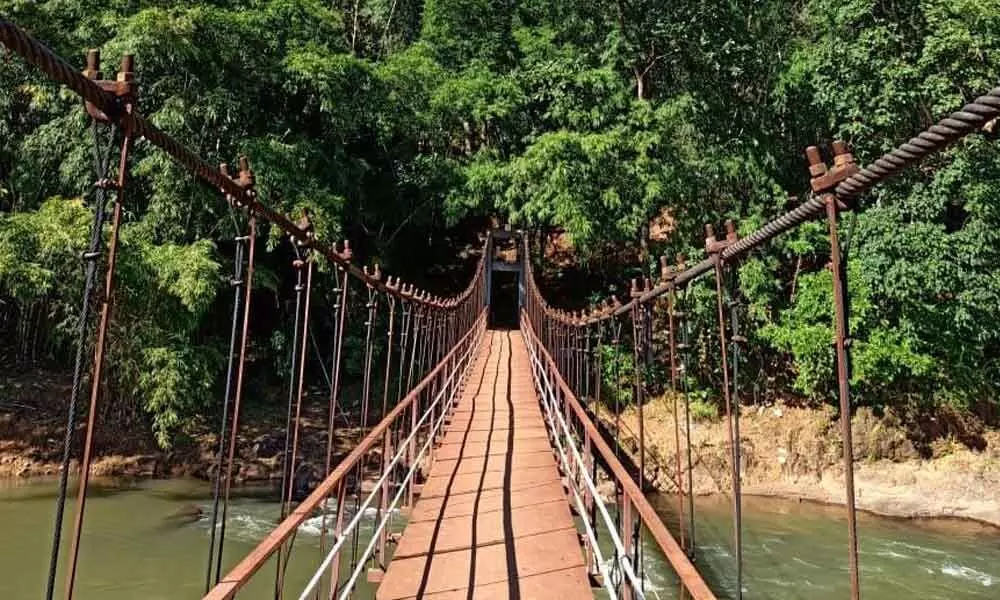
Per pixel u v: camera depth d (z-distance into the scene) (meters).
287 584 8.06
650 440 14.98
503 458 7.83
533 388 13.02
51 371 14.30
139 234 11.96
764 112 17.88
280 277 16.30
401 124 17.70
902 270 12.16
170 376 11.69
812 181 1.78
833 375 14.10
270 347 16.33
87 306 1.63
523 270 22.84
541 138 17.12
